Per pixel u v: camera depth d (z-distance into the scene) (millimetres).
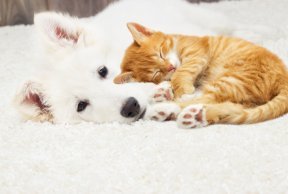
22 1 1579
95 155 767
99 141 801
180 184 676
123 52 982
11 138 854
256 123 804
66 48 902
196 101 843
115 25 1052
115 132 823
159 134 799
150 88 912
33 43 936
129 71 945
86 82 871
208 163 710
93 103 865
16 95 886
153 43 946
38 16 913
